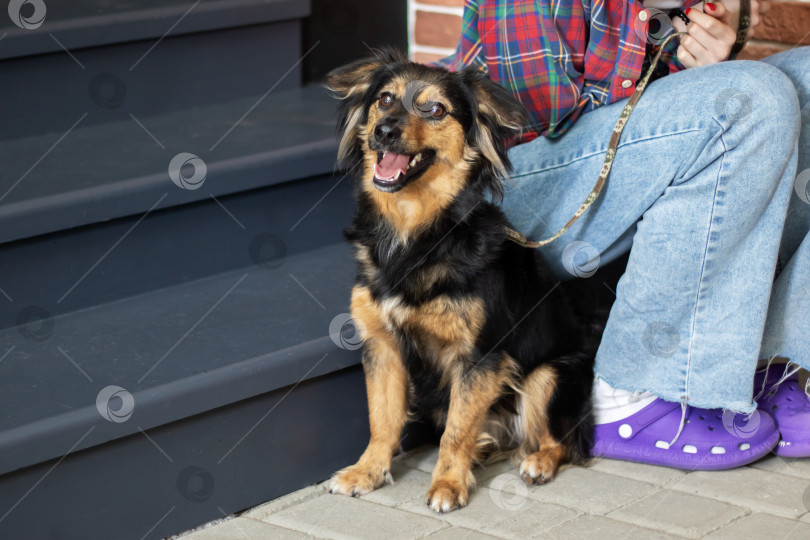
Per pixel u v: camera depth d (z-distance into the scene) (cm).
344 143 241
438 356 233
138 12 281
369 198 231
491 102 218
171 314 242
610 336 230
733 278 215
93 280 243
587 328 253
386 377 234
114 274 247
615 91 230
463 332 220
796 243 238
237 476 220
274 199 272
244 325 235
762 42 295
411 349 230
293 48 328
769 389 239
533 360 236
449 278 218
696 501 212
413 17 354
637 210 223
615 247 238
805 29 283
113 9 283
